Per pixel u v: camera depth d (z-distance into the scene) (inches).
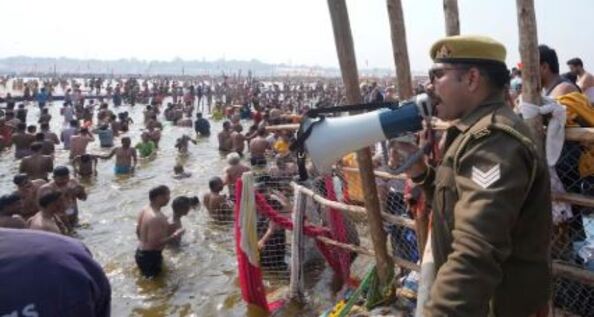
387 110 108.4
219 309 253.8
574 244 148.3
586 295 146.1
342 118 112.1
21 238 52.2
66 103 1275.8
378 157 216.7
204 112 1588.3
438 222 86.7
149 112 1051.3
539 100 134.3
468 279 71.5
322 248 256.7
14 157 632.4
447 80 90.1
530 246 86.2
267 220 285.3
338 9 165.6
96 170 570.6
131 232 368.2
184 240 346.6
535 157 79.9
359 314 188.2
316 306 242.5
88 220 395.5
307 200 253.0
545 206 85.5
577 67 259.0
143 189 494.3
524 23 132.3
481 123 82.6
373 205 185.0
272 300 250.2
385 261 188.9
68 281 50.6
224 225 376.5
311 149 111.7
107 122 855.7
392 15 165.3
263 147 563.5
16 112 914.1
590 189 142.8
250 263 234.8
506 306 87.9
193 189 499.8
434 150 110.7
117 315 249.1
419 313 108.0
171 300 264.1
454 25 168.1
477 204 75.0
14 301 47.6
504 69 88.4
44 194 283.7
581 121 142.0
